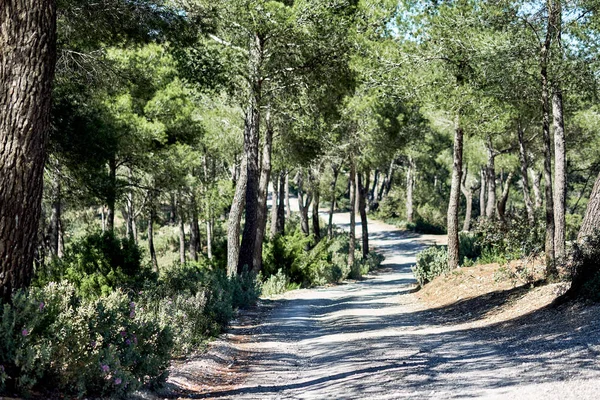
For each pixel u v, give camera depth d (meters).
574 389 5.74
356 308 18.69
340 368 8.68
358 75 19.44
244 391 7.60
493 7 14.46
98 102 18.56
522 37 14.25
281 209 45.12
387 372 7.86
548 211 14.53
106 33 14.05
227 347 11.25
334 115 24.05
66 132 15.73
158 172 25.23
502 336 10.30
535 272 15.90
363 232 44.56
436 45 17.25
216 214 34.31
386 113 30.08
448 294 18.38
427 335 11.82
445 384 6.75
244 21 17.95
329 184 50.56
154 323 7.61
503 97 15.71
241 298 18.20
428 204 69.81
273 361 9.96
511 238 20.89
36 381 5.50
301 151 27.11
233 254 22.42
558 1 13.59
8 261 6.05
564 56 14.06
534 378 6.51
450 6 15.83
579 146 33.06
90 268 16.69
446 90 17.75
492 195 38.84
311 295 24.44
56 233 22.59
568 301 11.34
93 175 17.88
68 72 15.02
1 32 6.12
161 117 24.05
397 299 21.14
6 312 5.61
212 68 15.94
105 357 6.25
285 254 30.05
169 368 8.60
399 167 73.06
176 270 17.00
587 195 54.81
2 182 6.02
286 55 19.72
